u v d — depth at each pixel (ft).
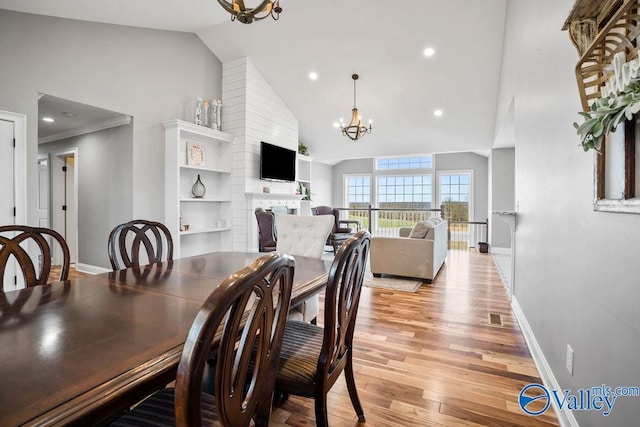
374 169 32.83
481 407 5.75
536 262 7.59
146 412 3.23
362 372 6.90
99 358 2.77
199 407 2.15
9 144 9.98
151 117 14.17
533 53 8.04
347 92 18.61
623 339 3.63
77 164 16.20
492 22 12.96
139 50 13.75
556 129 6.12
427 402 5.88
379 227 30.14
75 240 17.16
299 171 24.59
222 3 6.25
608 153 3.89
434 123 20.35
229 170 17.01
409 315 10.28
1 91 9.91
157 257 7.55
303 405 5.84
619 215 3.72
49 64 10.99
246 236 16.66
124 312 3.87
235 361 2.67
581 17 4.05
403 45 14.73
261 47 16.05
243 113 16.76
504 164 22.76
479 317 10.11
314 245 8.09
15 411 2.08
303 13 13.75
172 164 14.38
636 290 3.37
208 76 16.67
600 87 4.08
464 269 17.37
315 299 7.70
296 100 19.77
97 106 12.32
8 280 10.16
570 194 5.34
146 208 14.03
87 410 2.16
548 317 6.47
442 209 25.49
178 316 3.75
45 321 3.58
